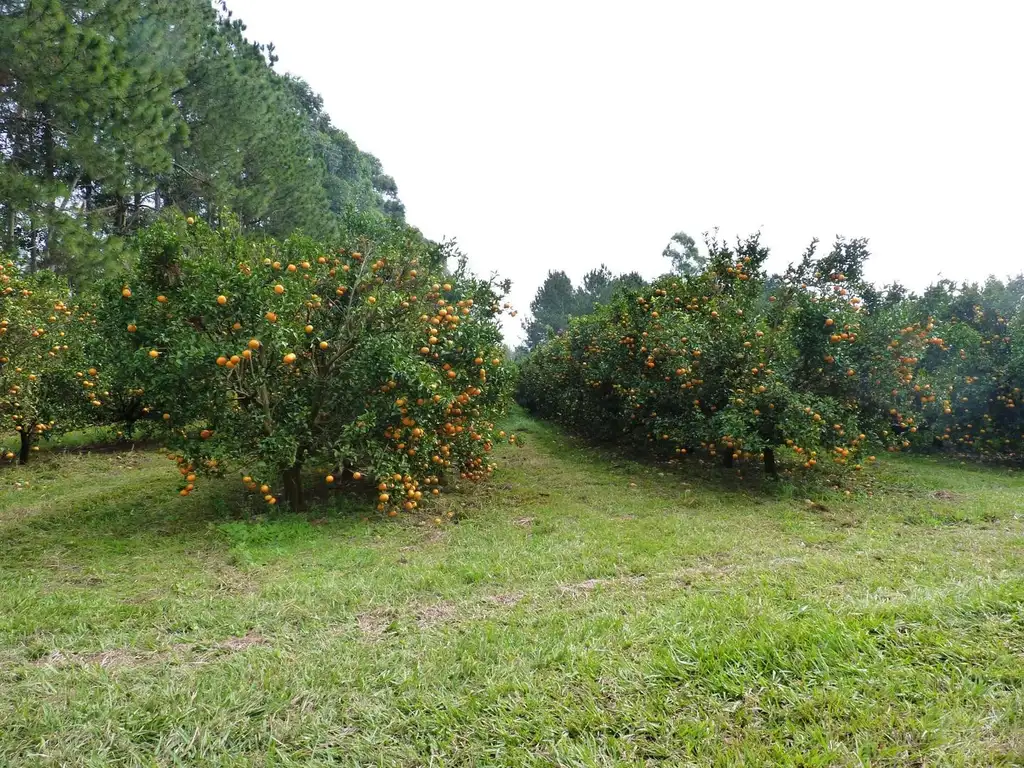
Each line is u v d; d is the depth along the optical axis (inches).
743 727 87.0
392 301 238.1
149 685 104.2
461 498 276.7
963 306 493.0
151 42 565.9
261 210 691.4
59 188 410.0
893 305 366.9
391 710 94.4
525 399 660.1
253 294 205.0
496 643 116.5
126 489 297.0
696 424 316.8
